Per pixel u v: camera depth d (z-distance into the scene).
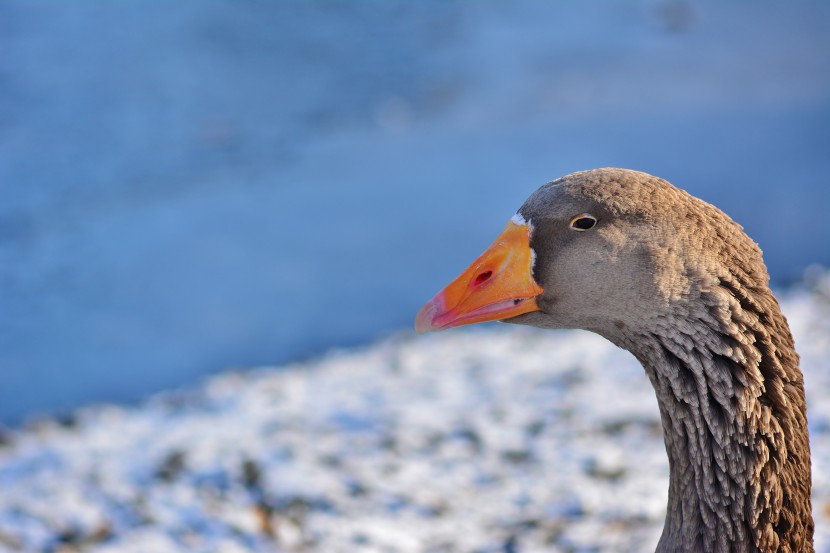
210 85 29.92
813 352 9.52
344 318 16.23
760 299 4.47
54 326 16.67
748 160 21.47
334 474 8.08
